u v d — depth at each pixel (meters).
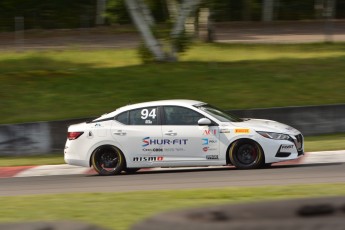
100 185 34.78
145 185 33.81
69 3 149.50
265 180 33.53
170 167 40.66
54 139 54.97
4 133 54.75
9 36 123.12
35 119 61.19
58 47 102.25
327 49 93.19
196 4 79.44
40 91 68.44
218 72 72.94
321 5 156.75
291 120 56.34
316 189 28.38
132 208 25.36
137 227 8.20
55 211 25.48
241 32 129.00
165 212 8.50
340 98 64.19
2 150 54.75
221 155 39.47
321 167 38.44
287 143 39.38
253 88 67.38
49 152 54.91
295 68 74.31
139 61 83.25
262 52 92.38
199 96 65.94
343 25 135.62
